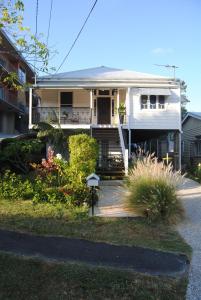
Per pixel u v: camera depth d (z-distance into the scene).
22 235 9.19
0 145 20.19
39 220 10.69
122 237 9.46
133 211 11.85
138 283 6.66
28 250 8.06
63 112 25.83
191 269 7.55
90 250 8.30
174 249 8.66
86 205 12.95
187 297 6.32
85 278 6.74
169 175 12.09
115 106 27.98
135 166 14.52
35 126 24.47
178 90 27.20
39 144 19.58
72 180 14.59
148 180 11.95
